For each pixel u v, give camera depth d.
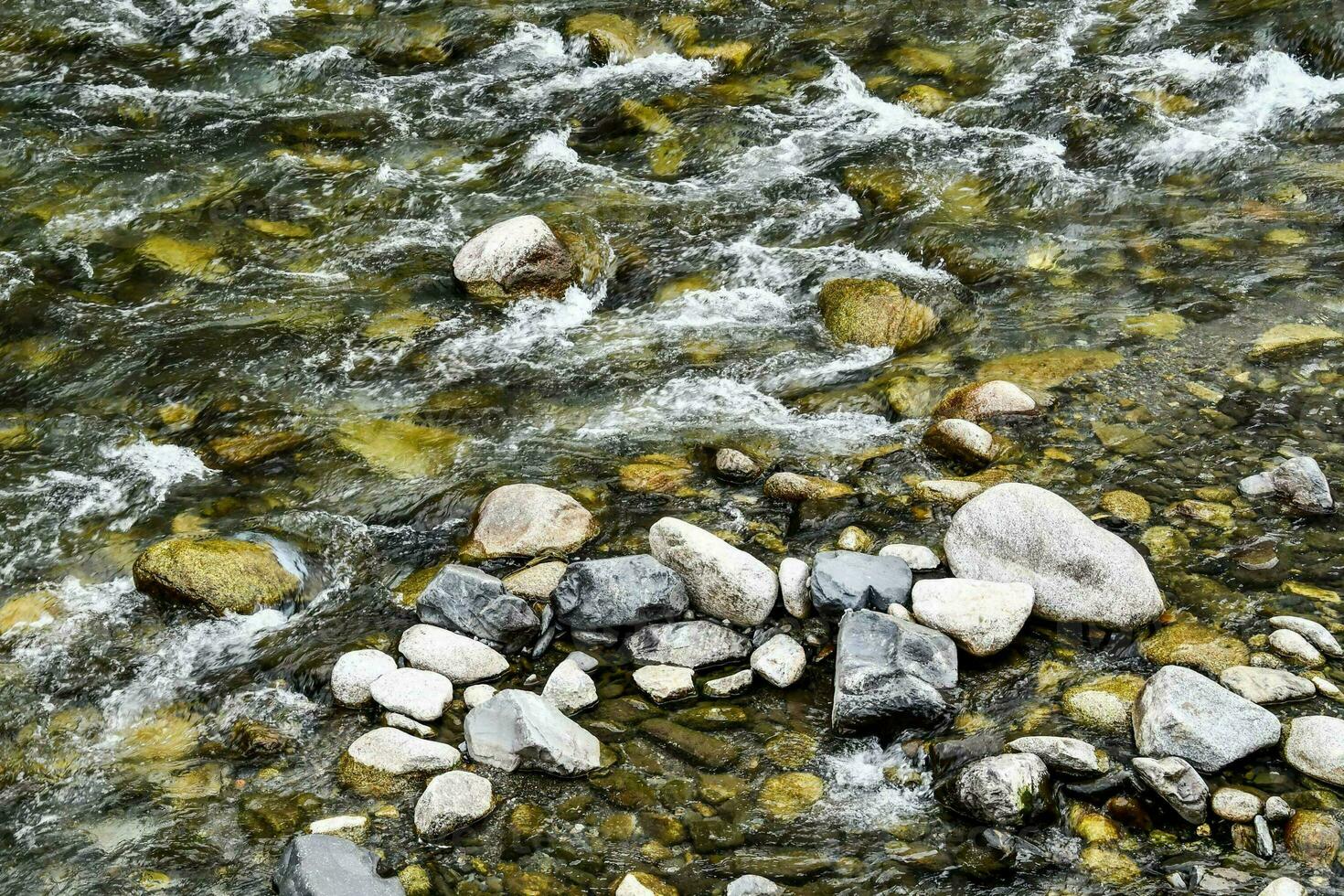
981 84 9.88
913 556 5.26
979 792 4.02
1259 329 6.85
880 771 4.32
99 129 9.88
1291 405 6.18
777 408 6.59
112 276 8.08
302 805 4.34
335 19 11.62
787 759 4.41
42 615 5.36
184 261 8.23
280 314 7.64
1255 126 8.98
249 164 9.34
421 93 10.40
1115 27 10.48
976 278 7.57
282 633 5.23
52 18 11.72
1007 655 4.76
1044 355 6.77
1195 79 9.52
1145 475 5.75
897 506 5.73
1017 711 4.45
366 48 11.15
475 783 4.27
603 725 4.63
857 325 7.13
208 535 5.81
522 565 5.52
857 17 11.06
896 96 9.86
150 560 5.44
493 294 7.72
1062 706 4.44
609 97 10.12
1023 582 4.93
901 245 8.00
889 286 7.33
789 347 7.12
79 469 6.35
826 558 5.14
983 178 8.66
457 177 9.17
